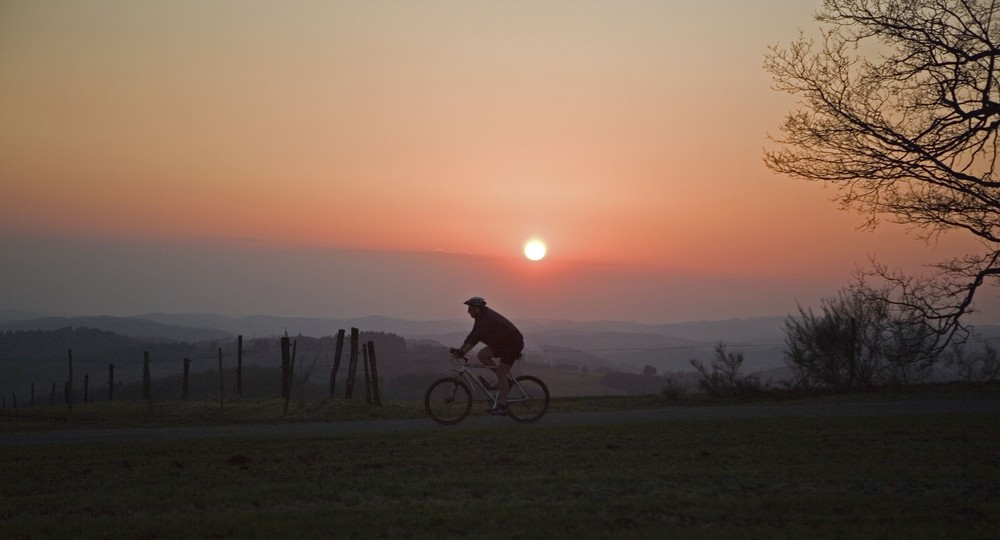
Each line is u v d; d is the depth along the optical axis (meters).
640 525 7.58
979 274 22.42
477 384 16.64
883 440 12.62
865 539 7.04
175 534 7.44
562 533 7.28
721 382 23.84
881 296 23.77
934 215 21.95
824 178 23.17
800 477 9.75
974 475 9.72
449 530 7.45
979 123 21.81
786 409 18.75
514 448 12.43
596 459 11.27
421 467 10.93
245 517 8.03
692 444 12.53
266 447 13.30
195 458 12.27
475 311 16.33
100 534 7.46
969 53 21.95
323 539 7.24
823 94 22.81
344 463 11.42
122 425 20.42
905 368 24.25
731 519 7.80
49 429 19.75
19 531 7.59
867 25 22.56
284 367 22.53
